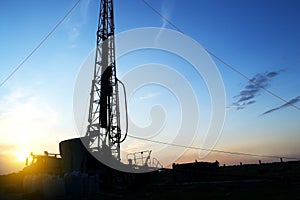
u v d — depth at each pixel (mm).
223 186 18172
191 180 26438
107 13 26297
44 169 24234
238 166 41375
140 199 15320
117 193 19094
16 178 24969
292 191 14383
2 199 17578
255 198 12898
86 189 18000
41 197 17391
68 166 22844
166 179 27359
